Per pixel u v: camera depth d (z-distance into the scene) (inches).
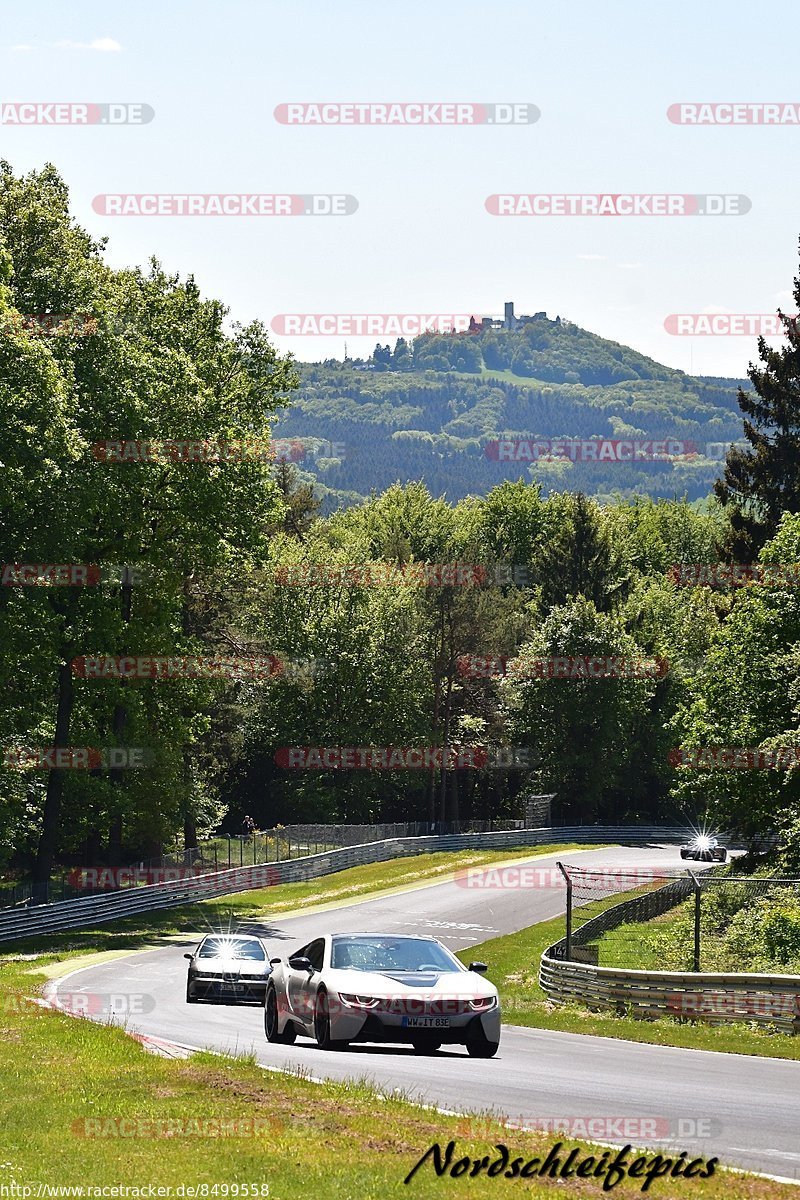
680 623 4608.8
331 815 3809.1
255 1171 378.3
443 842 3501.5
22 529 1750.7
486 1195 350.9
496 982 1556.3
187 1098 503.5
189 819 2979.8
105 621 2012.8
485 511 5482.3
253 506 2121.1
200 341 2253.9
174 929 2025.1
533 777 4318.4
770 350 2970.0
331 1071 603.8
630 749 4313.5
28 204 1916.8
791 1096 561.3
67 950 1720.0
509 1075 611.5
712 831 4128.9
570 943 1267.2
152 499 2082.9
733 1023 959.0
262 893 2583.7
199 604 2787.9
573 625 4266.7
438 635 4138.8
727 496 3006.9
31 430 1637.6
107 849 2733.8
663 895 2033.7
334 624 3882.9
